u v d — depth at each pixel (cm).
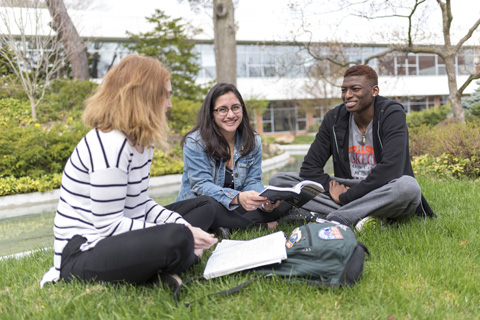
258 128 2714
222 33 1036
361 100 329
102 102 203
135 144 207
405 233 299
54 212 628
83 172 204
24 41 1122
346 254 212
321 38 1016
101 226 203
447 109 1537
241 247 242
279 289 209
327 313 187
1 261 307
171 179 926
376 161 339
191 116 1321
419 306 189
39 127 958
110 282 208
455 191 460
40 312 190
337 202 338
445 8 814
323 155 366
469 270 233
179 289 201
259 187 348
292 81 2369
